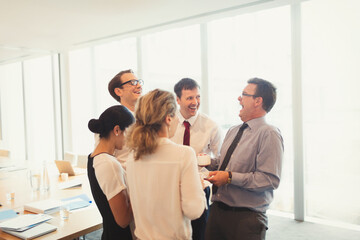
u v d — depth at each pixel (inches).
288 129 163.6
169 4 153.9
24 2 146.7
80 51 263.1
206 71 190.5
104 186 61.5
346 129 147.3
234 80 181.9
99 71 253.4
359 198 145.6
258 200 74.8
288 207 165.9
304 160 158.6
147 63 224.2
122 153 80.9
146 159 55.6
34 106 293.0
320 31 151.6
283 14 162.9
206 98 191.6
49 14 165.6
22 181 138.4
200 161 78.9
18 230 74.9
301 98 156.2
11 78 306.2
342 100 147.6
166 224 55.4
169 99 55.7
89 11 162.1
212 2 151.6
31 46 243.3
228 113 185.0
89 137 261.9
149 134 54.0
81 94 264.5
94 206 96.3
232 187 75.9
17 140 309.4
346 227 147.9
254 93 75.4
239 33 179.0
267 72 169.5
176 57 206.5
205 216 90.3
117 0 147.3
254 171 76.0
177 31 205.2
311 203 158.6
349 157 147.2
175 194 53.8
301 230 146.5
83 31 201.3
